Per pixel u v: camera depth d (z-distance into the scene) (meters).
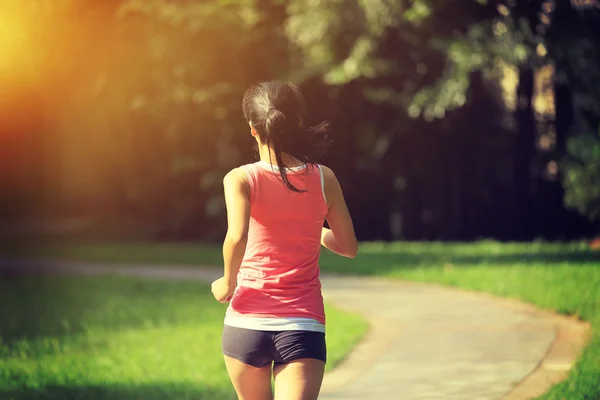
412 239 84.00
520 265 47.44
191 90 80.94
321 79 77.56
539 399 18.72
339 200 10.98
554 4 73.00
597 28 75.75
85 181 99.25
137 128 88.25
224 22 78.88
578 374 20.66
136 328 33.09
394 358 24.48
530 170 80.62
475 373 22.19
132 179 93.12
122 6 80.75
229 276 10.12
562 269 44.28
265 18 80.69
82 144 96.38
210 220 90.88
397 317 32.47
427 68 75.38
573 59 71.06
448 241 82.44
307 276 10.60
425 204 83.94
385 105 79.81
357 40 74.38
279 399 10.38
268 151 10.66
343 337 27.53
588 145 56.66
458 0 70.50
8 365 25.14
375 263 54.81
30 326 34.47
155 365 24.86
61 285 50.00
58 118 96.31
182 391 21.11
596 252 55.19
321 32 72.81
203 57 80.50
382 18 70.19
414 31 71.44
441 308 34.66
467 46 68.75
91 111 89.50
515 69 73.12
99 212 100.31
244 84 81.50
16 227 108.12
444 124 79.38
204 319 35.31
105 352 27.41
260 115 10.55
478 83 78.25
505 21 70.69
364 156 82.88
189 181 90.31
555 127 78.81
